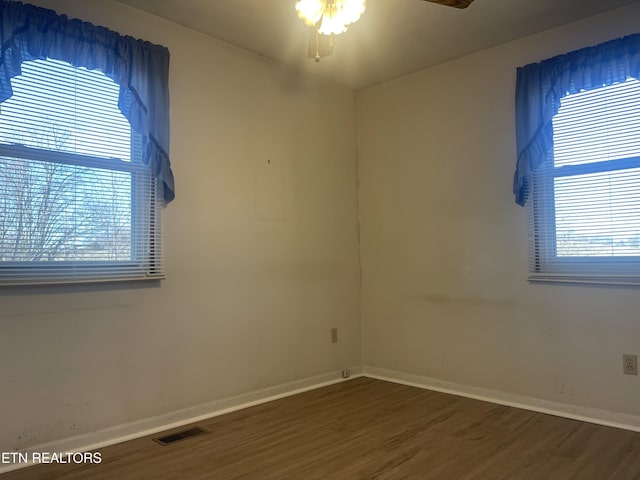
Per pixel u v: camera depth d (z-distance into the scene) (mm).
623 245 2807
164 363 2850
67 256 2471
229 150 3236
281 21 2957
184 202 2982
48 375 2408
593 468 2238
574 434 2664
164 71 2840
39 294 2393
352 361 4051
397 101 3939
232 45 3277
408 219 3854
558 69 2980
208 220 3100
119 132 2674
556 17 2938
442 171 3654
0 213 2273
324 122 3918
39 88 2393
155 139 2764
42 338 2396
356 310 4117
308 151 3781
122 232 2682
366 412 3090
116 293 2664
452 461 2330
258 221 3393
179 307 2934
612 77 2789
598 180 2896
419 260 3781
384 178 4023
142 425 2734
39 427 2369
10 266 2295
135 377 2723
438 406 3203
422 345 3744
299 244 3674
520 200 3170
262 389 3354
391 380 3904
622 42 2740
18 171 2324
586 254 2943
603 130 2873
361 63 3633
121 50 2643
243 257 3289
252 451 2473
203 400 3021
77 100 2516
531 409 3111
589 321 2928
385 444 2551
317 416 3014
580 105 2963
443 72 3646
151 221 2818
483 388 3387
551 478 2143
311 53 2270
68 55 2443
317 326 3773
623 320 2805
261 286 3391
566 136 3020
